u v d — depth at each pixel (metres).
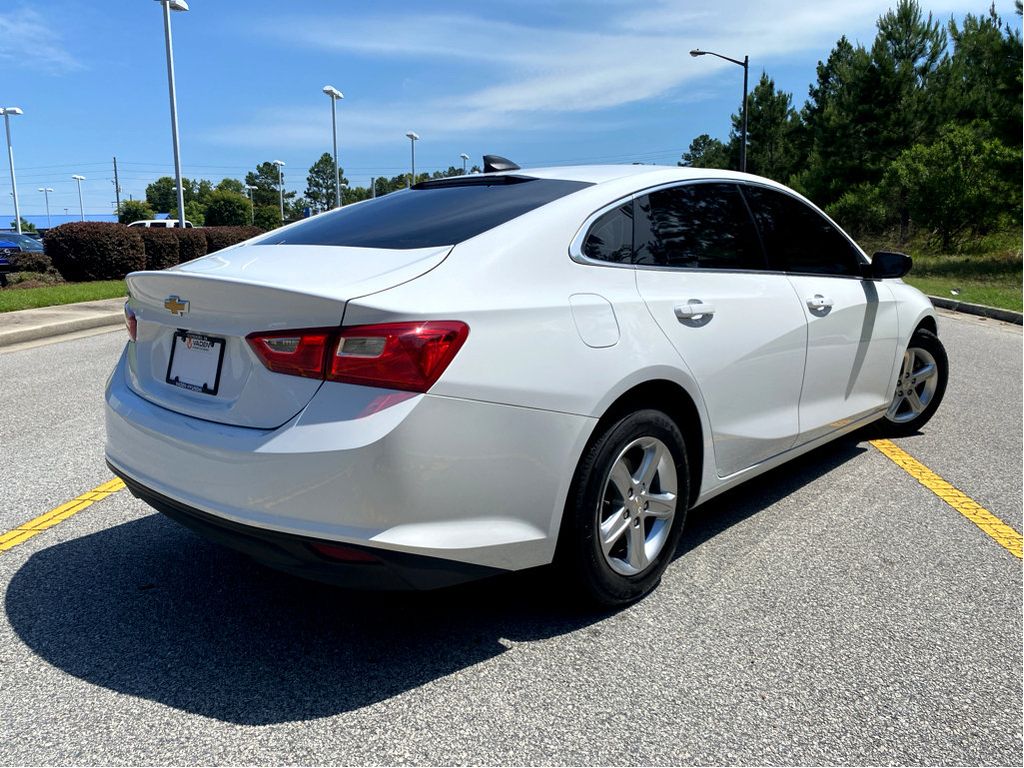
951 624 2.71
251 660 2.51
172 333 2.65
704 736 2.12
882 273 4.11
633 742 2.10
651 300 2.80
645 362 2.67
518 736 2.13
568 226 2.71
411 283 2.31
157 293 2.65
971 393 6.30
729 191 3.45
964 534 3.48
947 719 2.20
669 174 3.21
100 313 11.12
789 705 2.26
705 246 3.20
